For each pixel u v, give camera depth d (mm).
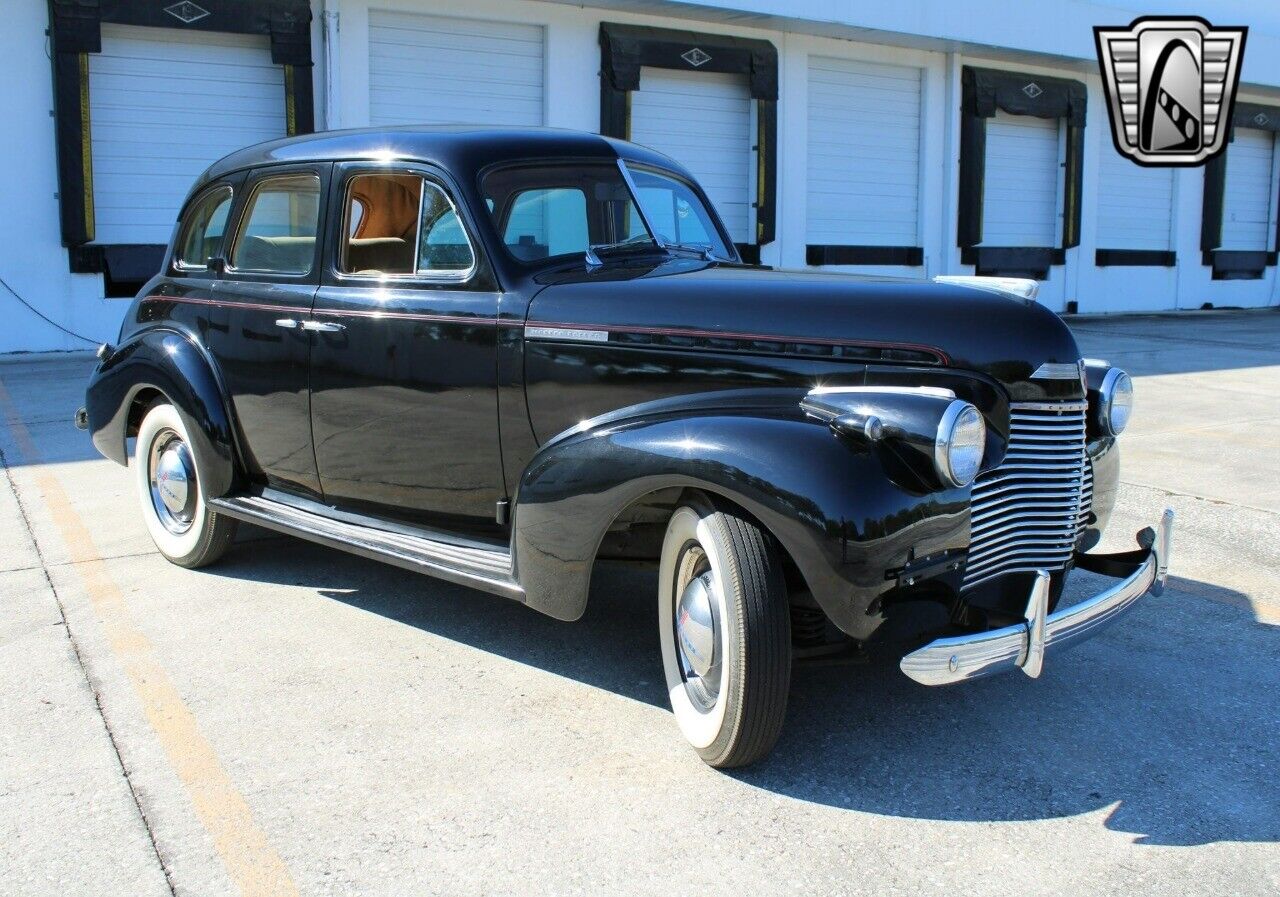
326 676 3957
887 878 2748
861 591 2980
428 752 3393
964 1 18203
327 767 3295
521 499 3627
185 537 5125
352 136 4523
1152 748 3455
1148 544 3705
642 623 4539
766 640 3074
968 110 19469
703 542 3213
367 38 14367
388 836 2928
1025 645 3035
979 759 3375
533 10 15383
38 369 11781
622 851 2861
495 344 3924
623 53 15805
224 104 13812
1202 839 2938
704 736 3264
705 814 3047
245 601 4746
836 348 3357
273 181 4734
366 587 4945
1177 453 7898
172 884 2711
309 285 4523
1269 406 10102
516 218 4066
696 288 3639
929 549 3066
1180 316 21781
